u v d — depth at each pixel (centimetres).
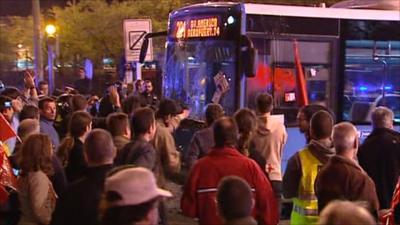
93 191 530
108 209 418
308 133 774
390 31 1291
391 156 788
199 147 850
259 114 920
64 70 3816
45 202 639
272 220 643
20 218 706
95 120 1023
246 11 1190
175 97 1325
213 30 1229
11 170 745
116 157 724
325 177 596
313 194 667
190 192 638
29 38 4209
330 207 350
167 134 901
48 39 2508
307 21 1232
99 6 3997
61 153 731
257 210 638
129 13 3816
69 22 3909
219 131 645
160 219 901
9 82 4022
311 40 1234
